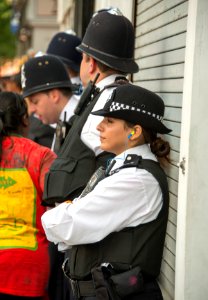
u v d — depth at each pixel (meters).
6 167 5.01
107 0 9.20
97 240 4.18
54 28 42.72
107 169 4.39
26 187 5.03
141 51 6.93
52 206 5.11
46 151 5.14
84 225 4.17
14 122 5.19
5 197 4.98
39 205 5.09
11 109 5.18
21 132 5.33
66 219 4.23
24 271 4.91
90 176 4.97
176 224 5.28
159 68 6.02
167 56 5.72
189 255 4.87
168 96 5.64
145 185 4.14
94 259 4.25
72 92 6.32
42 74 6.15
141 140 4.35
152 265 4.20
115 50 5.26
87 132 4.97
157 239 4.21
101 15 5.36
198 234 4.86
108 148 4.39
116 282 4.05
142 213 4.15
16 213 4.98
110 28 5.25
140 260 4.15
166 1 5.81
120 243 4.18
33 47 42.72
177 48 5.39
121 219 4.14
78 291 4.38
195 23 4.70
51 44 8.30
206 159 4.80
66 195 4.96
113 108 4.28
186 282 4.89
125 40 5.29
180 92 5.25
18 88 9.65
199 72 4.74
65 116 6.16
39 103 6.22
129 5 7.43
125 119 4.27
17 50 63.31
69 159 5.03
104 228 4.16
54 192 4.99
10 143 5.07
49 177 5.02
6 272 4.87
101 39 5.26
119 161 4.34
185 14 5.18
